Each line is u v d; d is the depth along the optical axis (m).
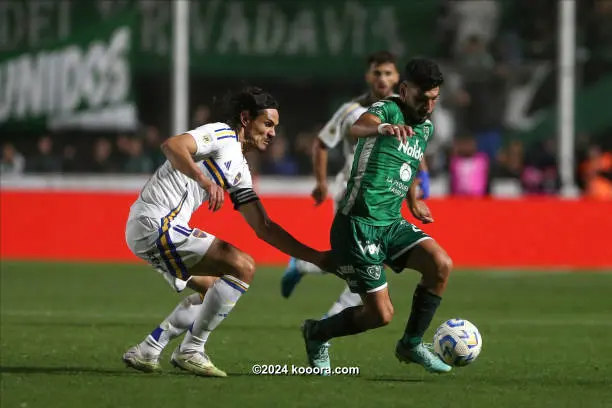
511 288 48.53
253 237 56.94
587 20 84.44
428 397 22.20
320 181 32.81
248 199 24.14
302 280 52.91
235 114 24.30
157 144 78.69
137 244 24.05
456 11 81.12
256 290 47.06
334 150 76.50
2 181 71.69
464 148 66.38
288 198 57.22
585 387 23.80
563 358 28.53
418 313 24.48
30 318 36.47
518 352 29.66
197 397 21.77
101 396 21.80
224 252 23.94
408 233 24.64
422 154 24.91
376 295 24.48
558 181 71.38
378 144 24.33
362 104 31.53
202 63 78.12
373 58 31.41
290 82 85.69
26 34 76.88
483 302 43.34
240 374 25.06
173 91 69.31
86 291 45.38
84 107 76.94
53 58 76.81
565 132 72.12
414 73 24.09
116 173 75.94
